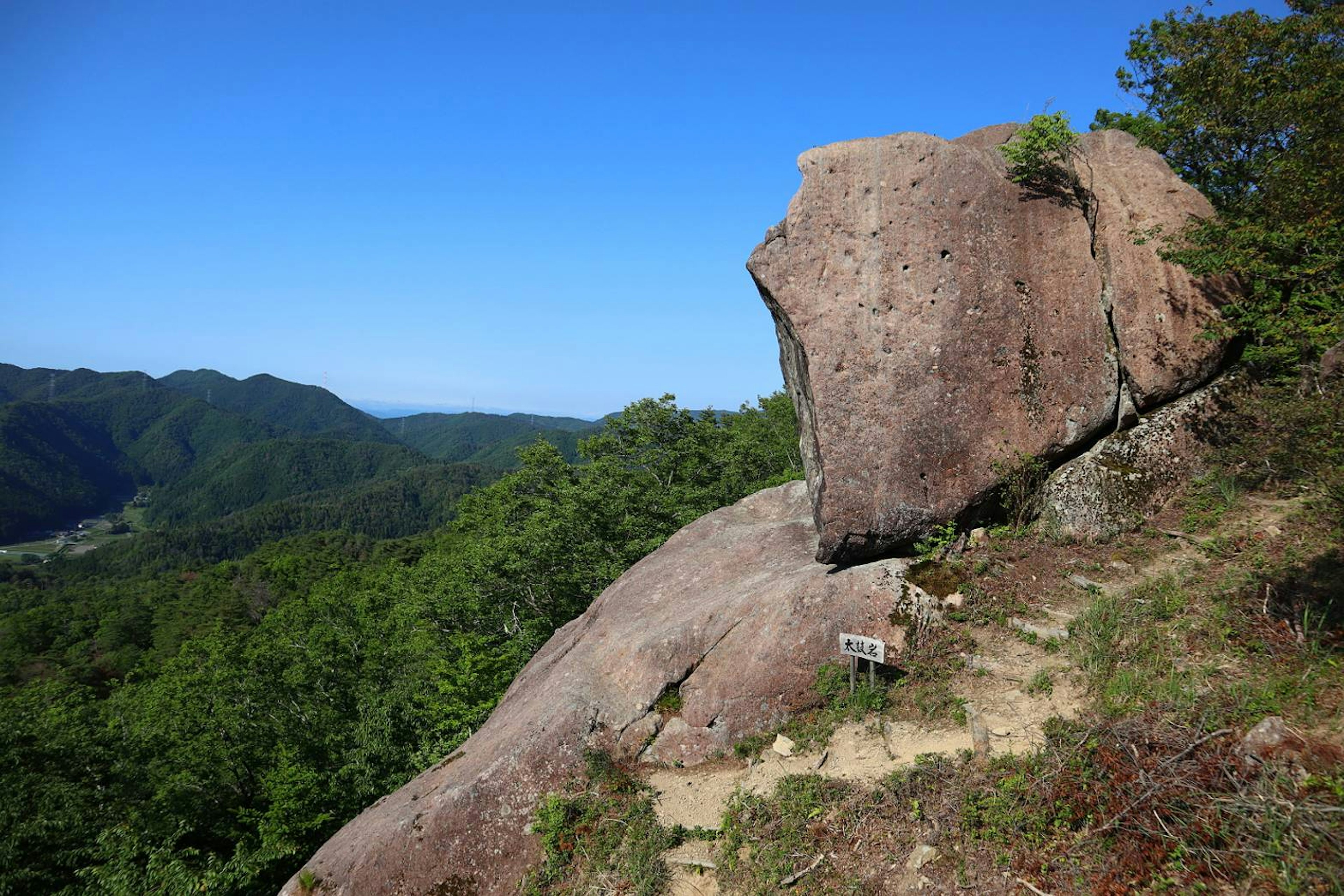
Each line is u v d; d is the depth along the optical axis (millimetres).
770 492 12477
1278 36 10578
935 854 5047
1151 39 14258
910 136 8828
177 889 12102
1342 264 7793
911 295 8469
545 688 8742
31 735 19516
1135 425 8680
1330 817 3889
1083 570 7664
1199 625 6133
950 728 6320
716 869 5934
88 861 16734
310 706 25344
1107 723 5395
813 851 5594
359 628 33062
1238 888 3865
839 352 8406
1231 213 8945
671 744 7469
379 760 20875
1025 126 9594
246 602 64062
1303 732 4566
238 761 22812
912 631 7371
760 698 7418
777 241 8695
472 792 7059
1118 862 4371
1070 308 8672
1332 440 6656
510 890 6637
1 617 71250
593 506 27125
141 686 31094
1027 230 8750
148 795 21500
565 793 7117
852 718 6891
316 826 18656
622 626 9547
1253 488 7891
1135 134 14820
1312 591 5898
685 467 32938
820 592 7836
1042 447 8414
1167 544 7699
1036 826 4852
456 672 20875
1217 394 8609
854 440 8281
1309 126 9125
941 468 8266
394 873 6777
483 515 34094
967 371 8383
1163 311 8648
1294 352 8023
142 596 80250
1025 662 6754
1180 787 4516
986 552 8141
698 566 10516
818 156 8859
